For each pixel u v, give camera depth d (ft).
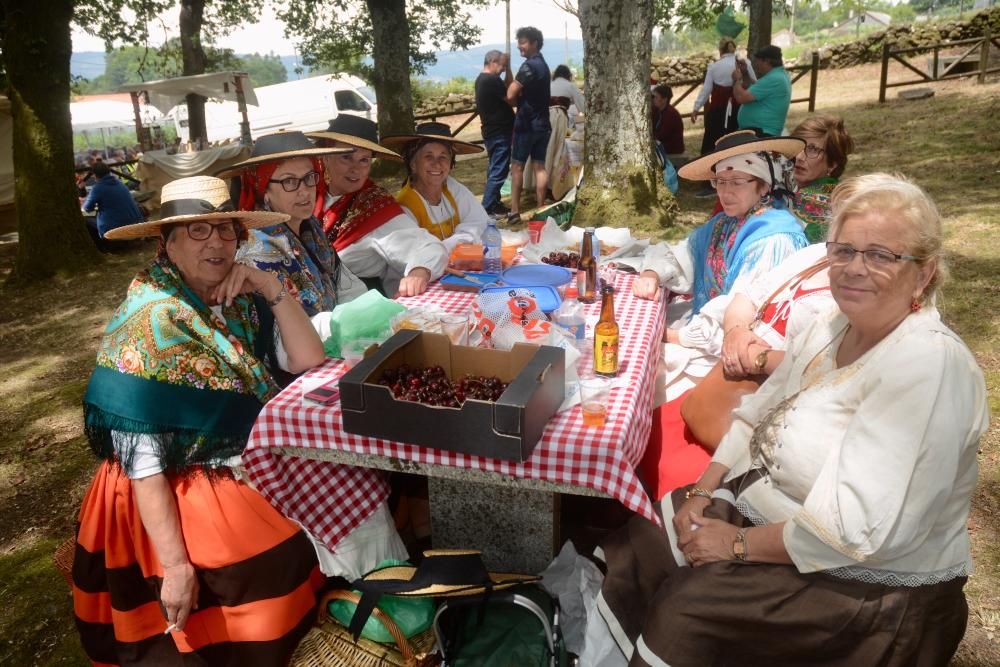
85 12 46.52
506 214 26.21
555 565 7.33
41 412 14.35
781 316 7.92
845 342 5.91
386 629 6.61
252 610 6.68
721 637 5.64
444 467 6.21
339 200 11.13
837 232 5.41
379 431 6.09
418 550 8.69
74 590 6.93
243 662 6.81
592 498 9.36
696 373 9.13
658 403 8.84
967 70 46.14
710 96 27.14
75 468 12.00
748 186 9.07
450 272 10.16
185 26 53.11
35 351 18.20
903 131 32.63
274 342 7.68
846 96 47.96
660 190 23.02
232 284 7.01
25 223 24.56
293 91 79.97
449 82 81.97
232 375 6.75
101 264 25.66
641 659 5.82
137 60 52.65
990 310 14.24
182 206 6.45
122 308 6.59
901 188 5.20
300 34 56.18
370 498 7.39
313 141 10.66
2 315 21.49
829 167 10.68
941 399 4.91
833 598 5.34
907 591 5.24
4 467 12.16
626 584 6.52
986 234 18.56
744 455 6.64
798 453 5.76
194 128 53.78
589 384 6.22
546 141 25.68
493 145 25.44
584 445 5.82
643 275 9.75
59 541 10.05
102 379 6.39
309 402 6.65
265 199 8.98
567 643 6.72
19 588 9.13
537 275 9.46
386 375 6.55
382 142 11.77
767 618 5.47
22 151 24.16
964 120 32.89
